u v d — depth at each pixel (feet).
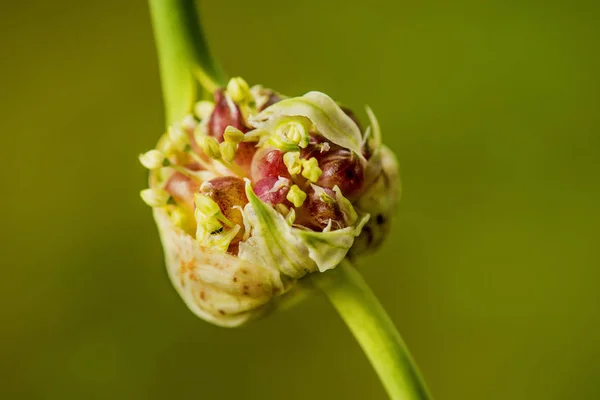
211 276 0.74
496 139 1.58
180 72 0.78
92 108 1.53
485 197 1.57
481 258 1.56
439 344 1.54
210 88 0.78
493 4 1.60
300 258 0.74
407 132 1.58
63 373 1.50
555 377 1.55
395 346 0.75
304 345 1.52
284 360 1.52
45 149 1.52
